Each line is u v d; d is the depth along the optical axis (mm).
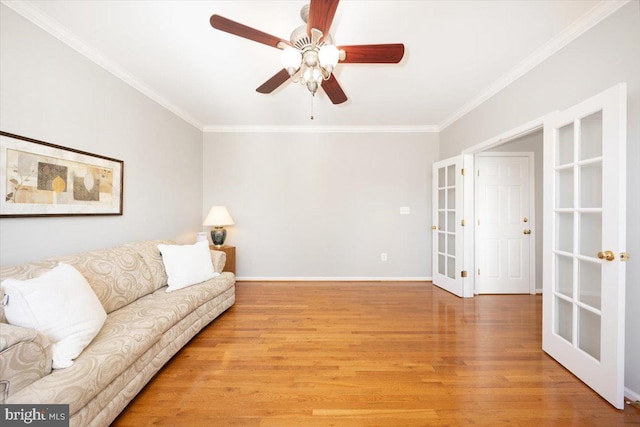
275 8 1596
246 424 1287
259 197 3979
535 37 1876
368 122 3773
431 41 1923
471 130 3086
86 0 1550
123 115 2438
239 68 2330
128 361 1321
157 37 1904
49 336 1185
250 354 1912
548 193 1863
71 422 1013
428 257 3973
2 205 1526
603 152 1435
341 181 3973
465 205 3248
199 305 2162
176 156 3305
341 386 1565
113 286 1791
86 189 2059
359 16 1657
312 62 1527
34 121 1692
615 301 1374
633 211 1439
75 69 1956
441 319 2564
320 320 2531
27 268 1461
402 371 1715
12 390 969
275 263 3992
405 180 3967
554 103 1951
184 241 3490
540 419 1325
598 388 1481
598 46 1622
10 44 1559
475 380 1627
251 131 3955
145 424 1284
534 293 3436
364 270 3988
